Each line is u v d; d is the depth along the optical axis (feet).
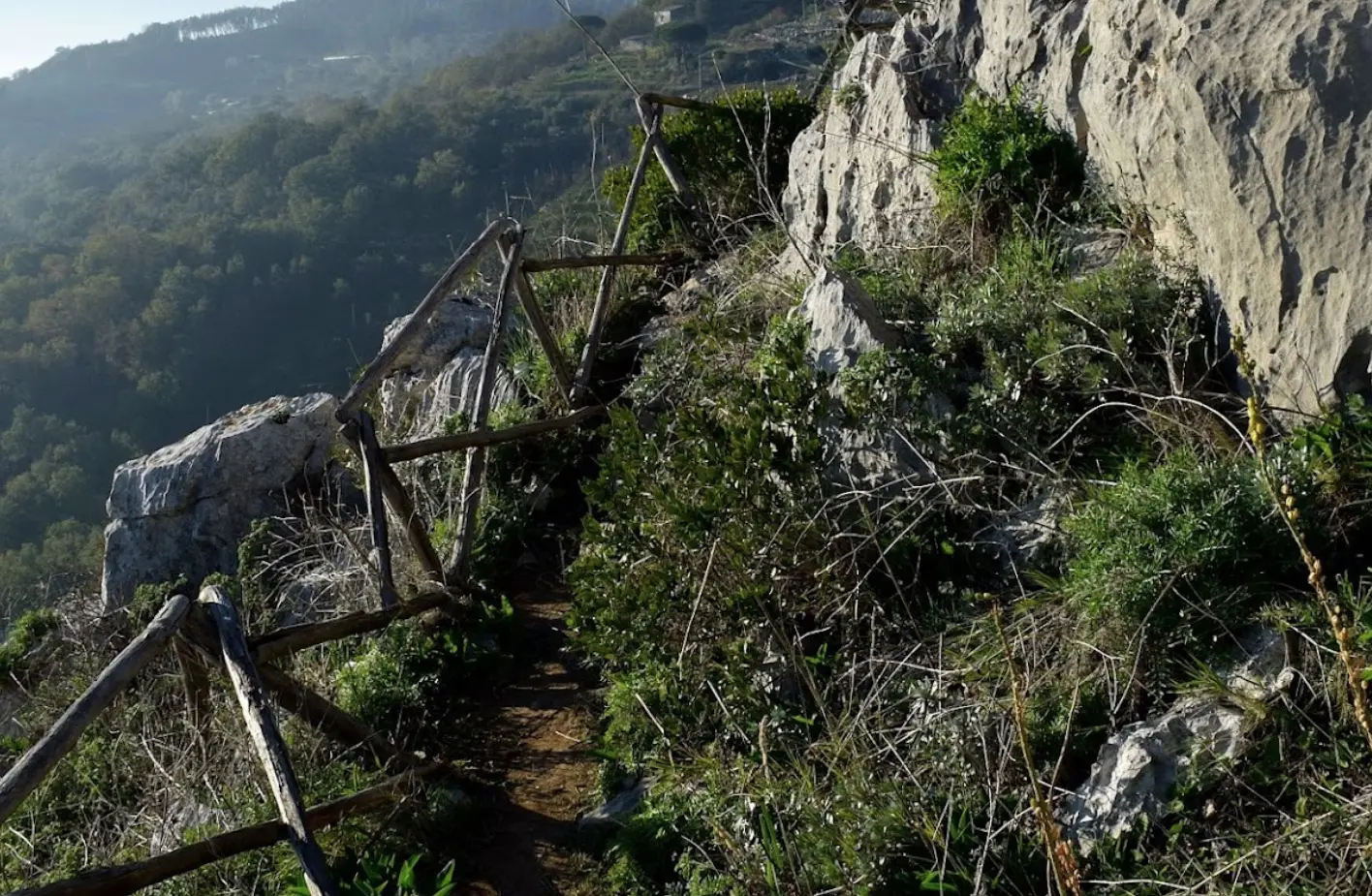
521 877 14.28
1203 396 15.44
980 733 12.64
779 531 15.60
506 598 20.08
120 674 12.34
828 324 18.54
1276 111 14.44
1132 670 12.46
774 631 14.49
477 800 15.79
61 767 17.97
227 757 15.87
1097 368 15.79
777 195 32.27
